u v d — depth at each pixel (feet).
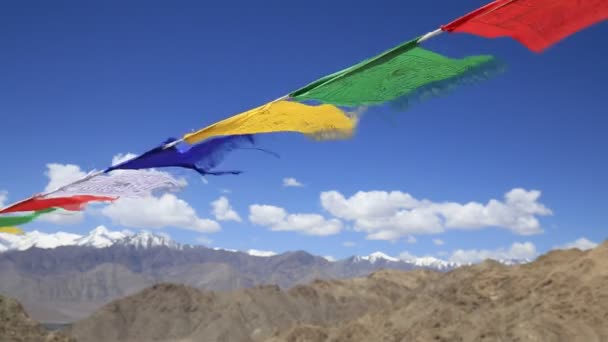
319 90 23.24
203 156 28.17
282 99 24.17
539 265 497.87
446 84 22.63
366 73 22.56
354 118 24.06
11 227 35.17
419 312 513.45
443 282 535.19
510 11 20.66
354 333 546.26
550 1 20.29
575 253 494.18
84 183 29.94
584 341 382.63
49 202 31.12
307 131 24.93
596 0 20.24
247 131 25.85
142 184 29.53
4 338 472.03
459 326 454.40
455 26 21.34
